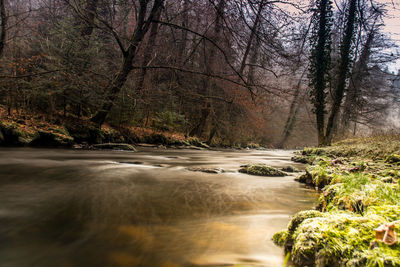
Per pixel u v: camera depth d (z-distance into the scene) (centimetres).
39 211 261
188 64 1596
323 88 1836
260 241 216
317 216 210
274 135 3638
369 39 955
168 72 1795
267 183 522
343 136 2728
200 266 168
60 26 1119
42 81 951
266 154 1884
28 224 227
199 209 302
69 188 363
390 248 133
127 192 360
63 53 1068
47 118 1057
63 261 166
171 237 213
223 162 952
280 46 833
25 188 349
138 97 1217
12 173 441
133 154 950
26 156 655
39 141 916
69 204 289
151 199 331
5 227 218
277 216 298
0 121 832
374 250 134
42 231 213
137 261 170
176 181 468
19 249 180
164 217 264
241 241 214
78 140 1086
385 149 961
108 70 1352
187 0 1012
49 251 180
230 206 326
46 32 1191
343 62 1762
